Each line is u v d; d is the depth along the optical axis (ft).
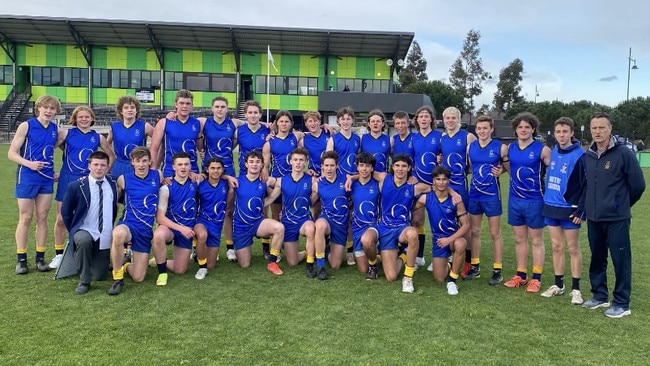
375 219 17.57
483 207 17.13
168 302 14.12
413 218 18.93
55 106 16.94
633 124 159.43
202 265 16.84
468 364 10.68
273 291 15.43
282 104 123.24
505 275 18.07
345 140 19.79
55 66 119.85
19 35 114.42
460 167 18.28
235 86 122.42
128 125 18.20
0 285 15.19
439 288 16.28
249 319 12.94
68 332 11.75
